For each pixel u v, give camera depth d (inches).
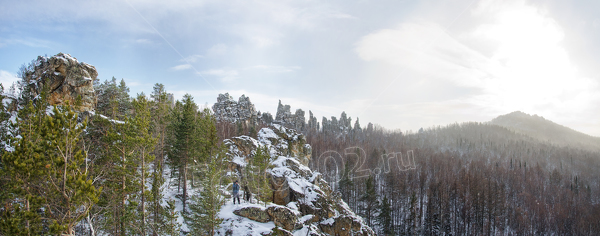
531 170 5964.6
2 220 563.2
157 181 1200.8
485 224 3319.4
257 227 1248.8
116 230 1061.1
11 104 1461.6
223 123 4212.6
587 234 3531.0
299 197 1838.1
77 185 617.9
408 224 2994.6
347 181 3129.9
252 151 2326.5
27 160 595.2
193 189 1726.1
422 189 3764.8
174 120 1902.1
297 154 3004.4
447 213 3166.8
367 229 1946.4
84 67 1747.0
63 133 643.5
